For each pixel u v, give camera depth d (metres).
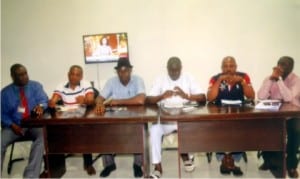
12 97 2.91
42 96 3.01
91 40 3.43
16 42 3.51
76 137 2.49
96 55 3.45
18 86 2.96
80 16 3.41
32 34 3.49
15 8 3.46
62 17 3.43
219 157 2.88
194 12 3.31
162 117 2.33
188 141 2.43
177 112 2.44
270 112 2.27
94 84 3.50
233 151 2.41
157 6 3.33
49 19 3.45
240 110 2.40
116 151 2.48
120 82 3.07
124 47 3.40
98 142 2.48
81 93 3.08
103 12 3.39
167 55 3.39
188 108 2.59
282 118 2.33
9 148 3.56
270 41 3.29
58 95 3.06
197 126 2.40
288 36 3.27
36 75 3.55
